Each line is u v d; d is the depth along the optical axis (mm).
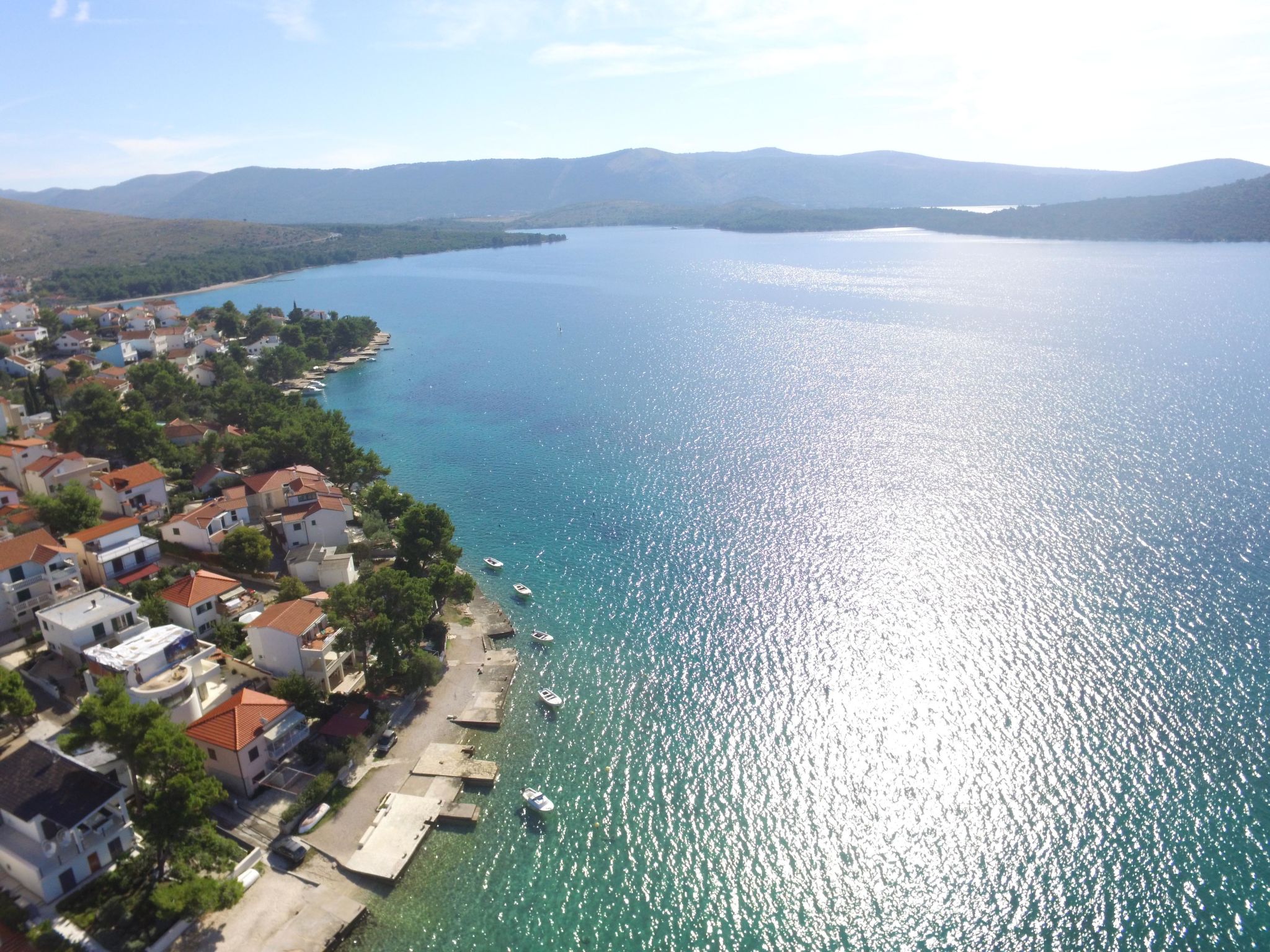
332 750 88562
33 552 106062
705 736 96250
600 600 125875
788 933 71812
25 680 93812
